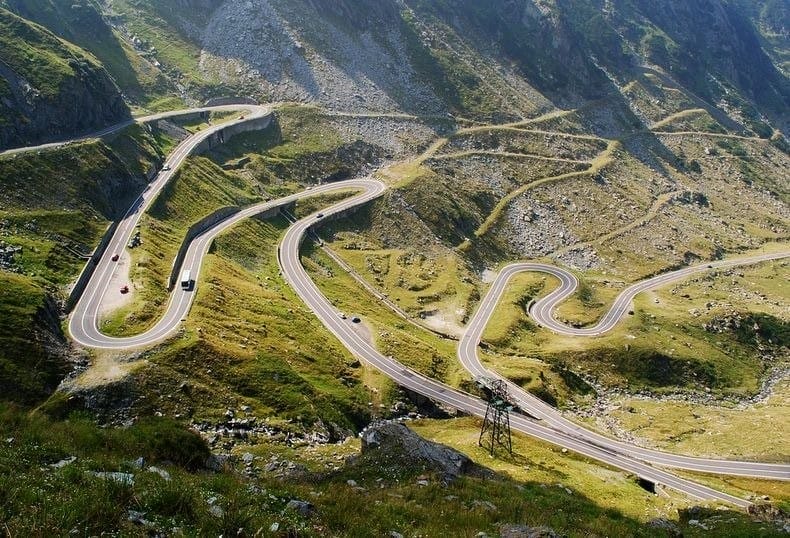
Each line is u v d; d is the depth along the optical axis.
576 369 173.00
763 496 113.75
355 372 128.12
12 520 19.56
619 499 85.38
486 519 38.69
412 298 189.50
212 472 42.22
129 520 22.27
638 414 158.00
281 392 104.81
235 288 140.25
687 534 54.97
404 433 63.97
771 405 173.12
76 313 111.25
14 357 89.00
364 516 33.09
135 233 146.50
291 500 31.25
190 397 95.00
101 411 88.12
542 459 104.12
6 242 119.06
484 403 131.62
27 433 33.94
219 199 191.25
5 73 161.25
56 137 167.00
